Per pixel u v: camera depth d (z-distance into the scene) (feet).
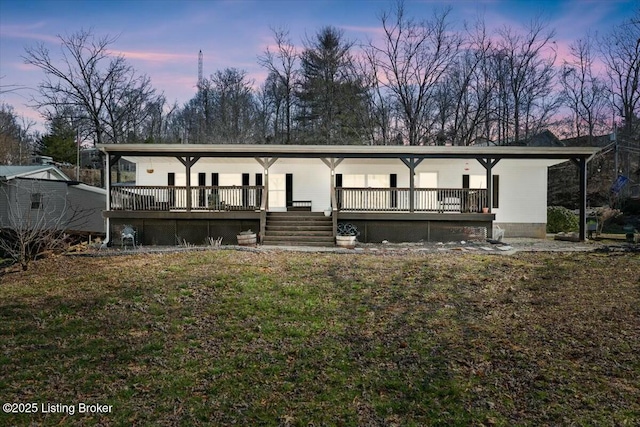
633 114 92.17
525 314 20.85
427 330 18.84
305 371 14.96
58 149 112.78
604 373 14.44
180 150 45.91
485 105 100.07
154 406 12.72
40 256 38.34
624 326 18.78
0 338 18.07
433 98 102.12
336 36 113.80
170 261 33.47
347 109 107.34
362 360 15.84
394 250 39.27
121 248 43.09
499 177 54.85
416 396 13.21
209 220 46.42
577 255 36.32
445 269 30.53
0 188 56.95
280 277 28.14
